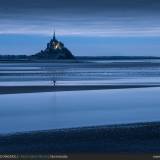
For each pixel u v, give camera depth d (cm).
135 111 6719
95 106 7356
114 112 6588
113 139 3953
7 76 16900
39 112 6638
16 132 4572
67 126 5231
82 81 14150
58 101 8181
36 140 3931
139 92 10138
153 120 5772
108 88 11256
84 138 4025
